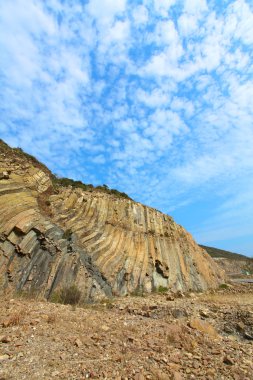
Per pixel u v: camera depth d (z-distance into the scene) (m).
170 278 27.81
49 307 12.36
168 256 29.92
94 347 7.92
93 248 22.16
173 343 8.80
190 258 33.97
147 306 15.73
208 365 7.23
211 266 40.62
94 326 10.03
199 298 23.53
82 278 18.52
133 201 32.69
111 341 8.51
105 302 17.86
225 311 15.62
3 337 7.80
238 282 44.56
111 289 20.86
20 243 16.55
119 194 33.72
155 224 32.25
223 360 7.68
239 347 9.23
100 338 8.64
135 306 16.11
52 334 8.62
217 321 13.91
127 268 23.89
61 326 9.52
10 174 19.91
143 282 24.55
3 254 15.51
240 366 7.34
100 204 27.27
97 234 23.89
